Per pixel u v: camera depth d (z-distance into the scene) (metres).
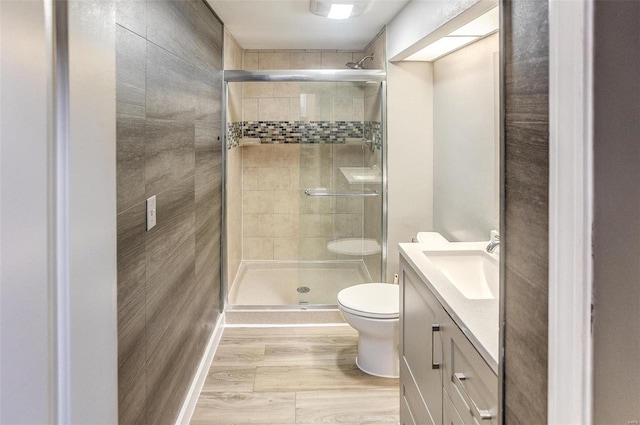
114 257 0.81
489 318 1.27
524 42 0.80
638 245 0.65
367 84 3.54
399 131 3.21
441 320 1.47
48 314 0.63
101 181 0.75
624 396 0.66
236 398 2.34
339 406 2.28
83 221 0.69
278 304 3.46
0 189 0.61
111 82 0.80
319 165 3.57
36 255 0.62
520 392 0.84
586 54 0.63
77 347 0.67
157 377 1.68
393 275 3.27
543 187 0.74
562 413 0.68
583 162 0.64
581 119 0.64
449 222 2.86
